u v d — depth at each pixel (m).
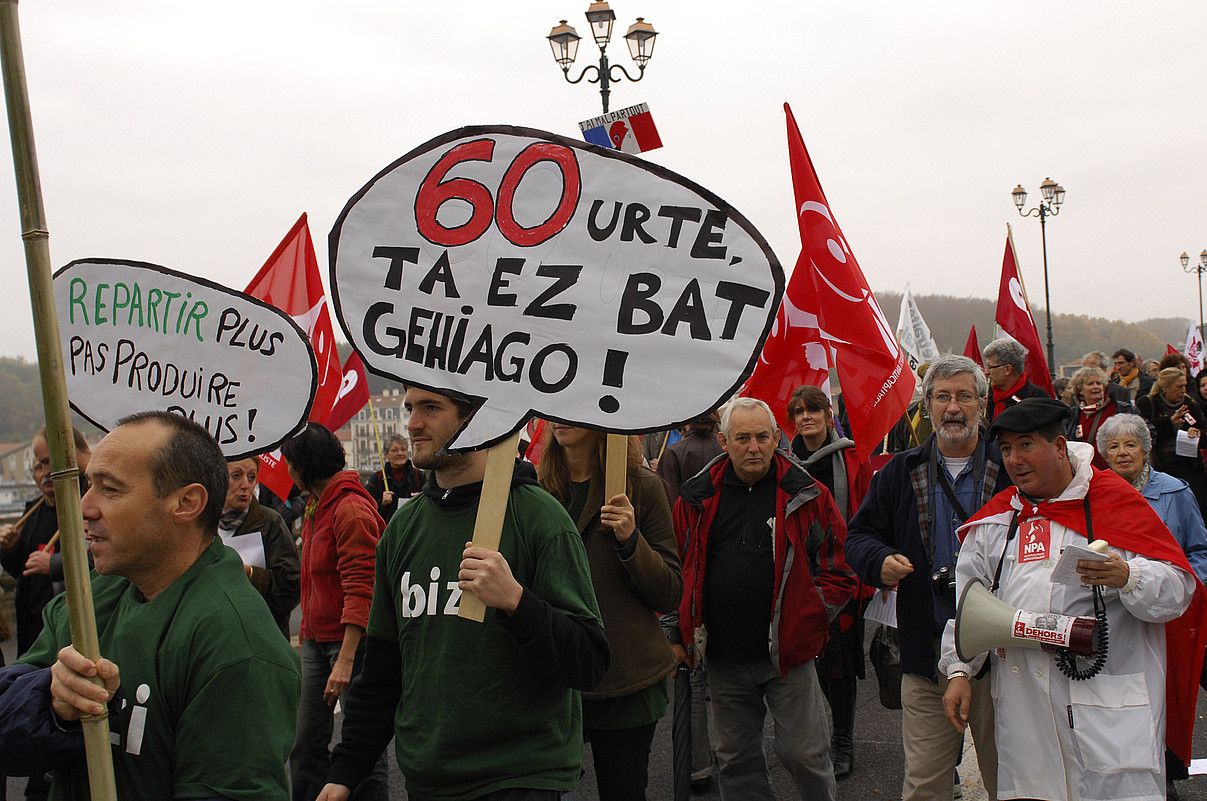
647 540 4.26
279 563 5.30
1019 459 3.71
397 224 3.07
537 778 2.78
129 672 2.33
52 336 2.11
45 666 2.55
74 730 2.29
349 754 3.07
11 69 2.08
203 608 2.34
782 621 4.52
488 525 2.77
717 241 2.96
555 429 4.26
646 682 4.01
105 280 3.74
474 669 2.79
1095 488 3.69
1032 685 3.63
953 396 4.33
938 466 4.41
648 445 9.71
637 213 2.99
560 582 2.86
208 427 3.66
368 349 3.05
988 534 3.86
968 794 5.45
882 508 4.53
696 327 2.96
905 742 4.34
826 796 4.61
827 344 6.86
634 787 4.02
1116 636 3.55
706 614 4.74
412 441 3.02
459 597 2.84
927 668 4.23
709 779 5.62
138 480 2.38
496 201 3.04
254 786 2.24
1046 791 3.59
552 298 3.00
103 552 2.38
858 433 6.31
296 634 9.41
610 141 6.70
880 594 4.76
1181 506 5.04
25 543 5.38
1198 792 5.36
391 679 3.11
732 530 4.74
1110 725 3.50
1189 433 10.15
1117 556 3.46
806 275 7.15
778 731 4.61
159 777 2.30
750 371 2.93
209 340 3.67
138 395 3.71
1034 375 9.88
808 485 4.67
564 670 2.70
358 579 4.78
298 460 4.98
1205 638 3.72
